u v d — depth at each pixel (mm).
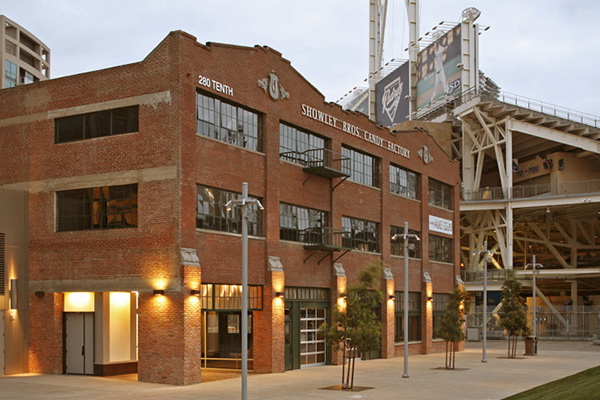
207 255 26312
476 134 69438
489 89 70438
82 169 27359
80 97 27672
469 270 68875
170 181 25141
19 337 27797
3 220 27672
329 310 34469
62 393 21484
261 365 29141
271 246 29844
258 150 30031
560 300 85750
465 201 65000
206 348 31422
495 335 64875
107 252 26406
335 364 33812
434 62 70625
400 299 42062
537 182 73438
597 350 48875
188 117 25594
